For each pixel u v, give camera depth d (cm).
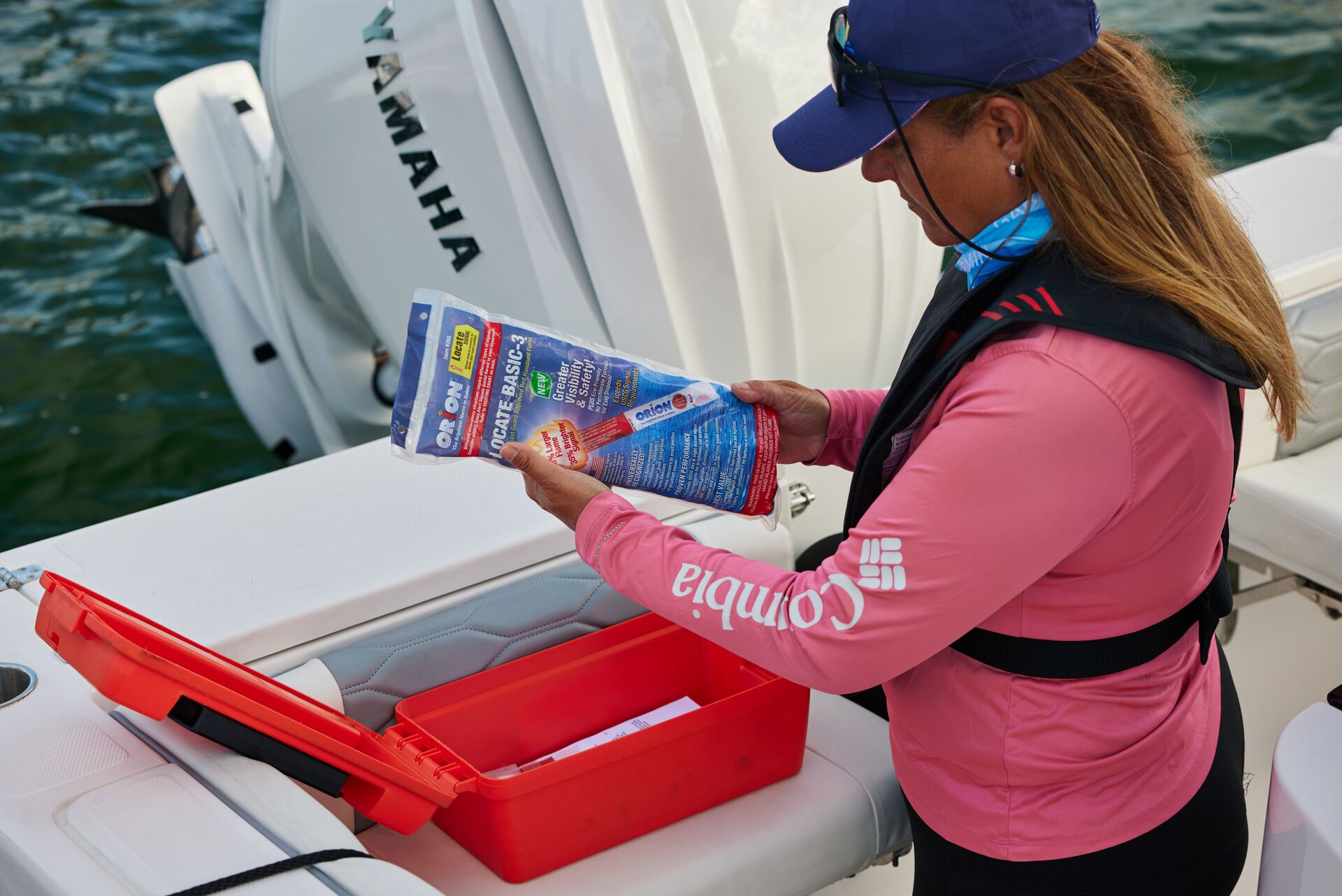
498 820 117
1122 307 89
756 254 159
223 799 100
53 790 101
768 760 132
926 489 89
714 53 151
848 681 94
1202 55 464
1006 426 87
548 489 106
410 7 171
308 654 130
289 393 296
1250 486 172
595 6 149
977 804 105
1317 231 182
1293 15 484
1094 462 87
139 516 151
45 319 407
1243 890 166
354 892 88
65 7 607
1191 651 108
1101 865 103
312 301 254
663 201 156
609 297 166
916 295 175
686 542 104
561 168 161
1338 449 181
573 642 135
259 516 150
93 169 486
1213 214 96
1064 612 97
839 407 125
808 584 95
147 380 378
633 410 110
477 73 164
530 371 106
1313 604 189
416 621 135
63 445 352
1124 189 89
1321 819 94
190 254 288
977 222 97
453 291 190
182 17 596
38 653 122
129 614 109
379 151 184
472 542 142
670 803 127
